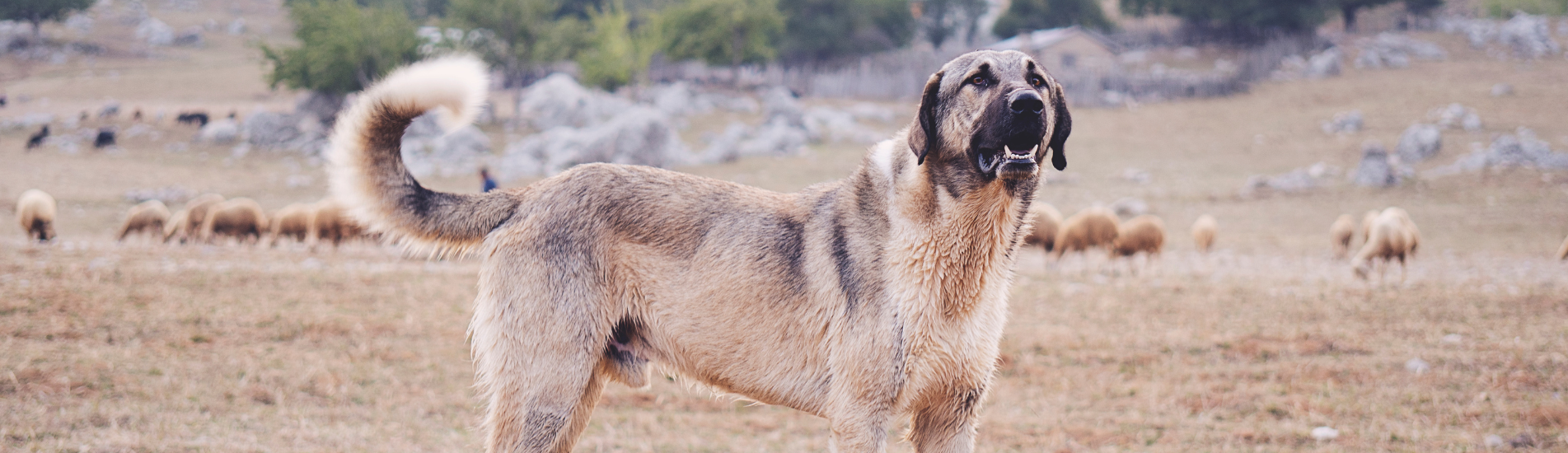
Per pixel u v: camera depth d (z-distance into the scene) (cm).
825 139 3909
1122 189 2784
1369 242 1373
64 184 2697
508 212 381
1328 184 2709
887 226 349
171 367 696
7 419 546
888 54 7444
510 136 3925
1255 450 609
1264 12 6606
